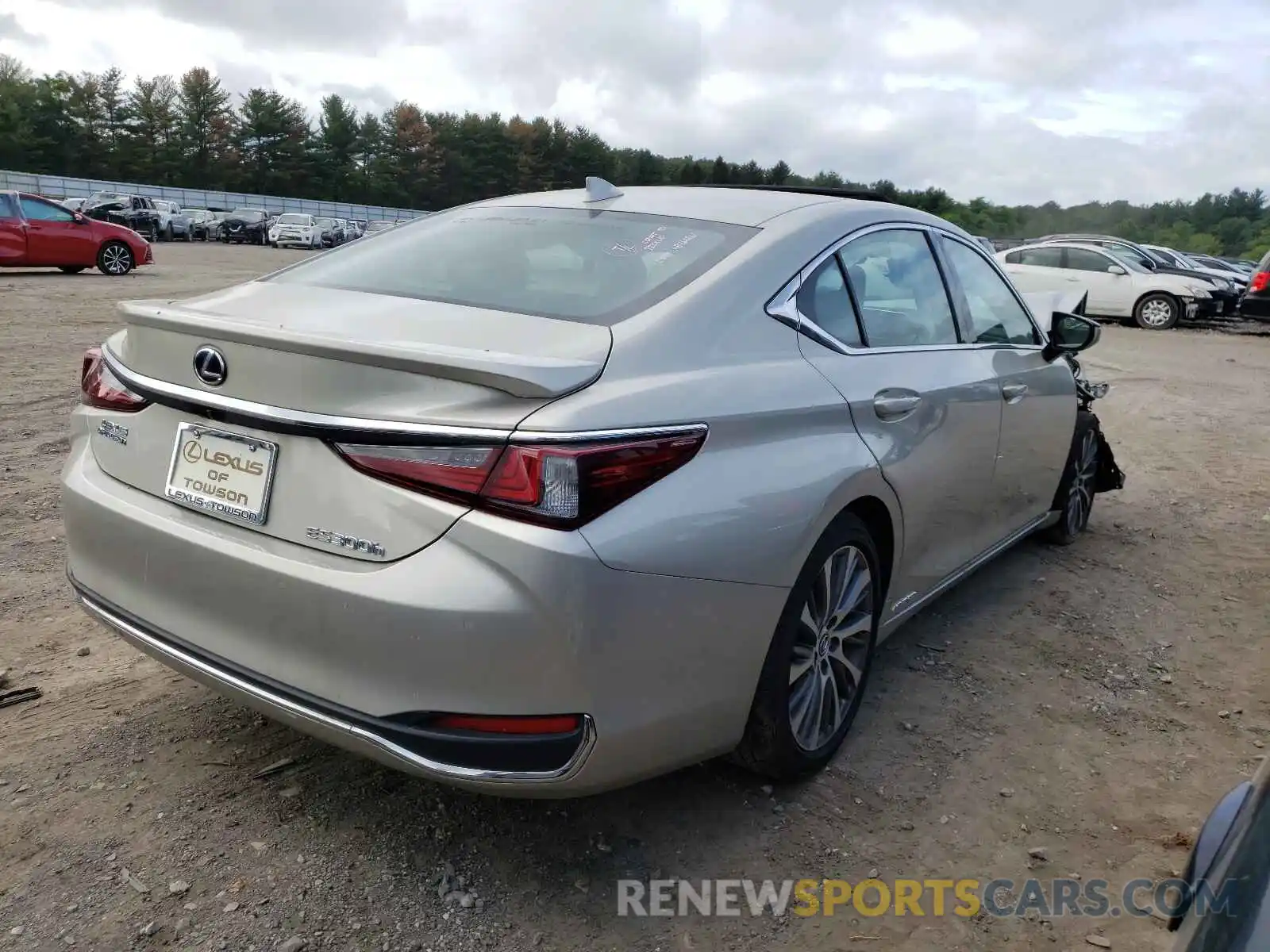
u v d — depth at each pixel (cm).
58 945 214
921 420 316
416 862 247
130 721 304
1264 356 1433
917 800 286
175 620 241
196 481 238
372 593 206
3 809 257
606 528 205
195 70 8738
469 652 202
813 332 284
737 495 232
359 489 212
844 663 293
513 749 206
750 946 227
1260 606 453
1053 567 493
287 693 220
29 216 1747
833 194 345
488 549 201
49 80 8244
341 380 214
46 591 391
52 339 1000
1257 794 151
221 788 272
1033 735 327
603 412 211
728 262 272
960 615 426
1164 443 811
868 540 294
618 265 275
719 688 238
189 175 8744
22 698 313
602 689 208
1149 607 446
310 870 242
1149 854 267
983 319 395
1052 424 443
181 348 239
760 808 277
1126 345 1512
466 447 203
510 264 282
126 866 239
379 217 7944
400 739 208
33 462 562
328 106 9588
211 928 221
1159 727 337
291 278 302
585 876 246
